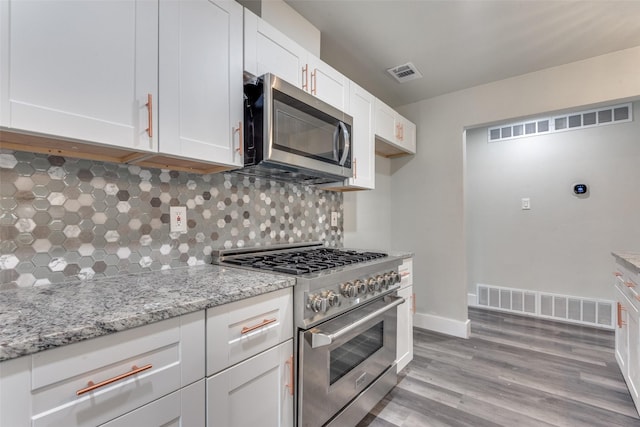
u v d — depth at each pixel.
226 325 1.02
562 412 1.76
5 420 0.61
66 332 0.68
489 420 1.69
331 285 1.39
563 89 2.45
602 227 3.19
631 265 1.80
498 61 2.41
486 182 3.85
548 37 2.09
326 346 1.38
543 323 3.28
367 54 2.30
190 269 1.44
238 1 1.68
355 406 1.56
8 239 1.02
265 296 1.16
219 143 1.31
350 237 2.81
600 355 2.50
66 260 1.13
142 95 1.06
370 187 2.35
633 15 1.85
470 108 2.90
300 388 1.26
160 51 1.11
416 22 1.93
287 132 1.49
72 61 0.91
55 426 0.67
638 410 1.69
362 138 2.27
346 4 1.77
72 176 1.15
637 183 3.04
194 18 1.22
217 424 0.99
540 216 3.51
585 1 1.74
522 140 3.62
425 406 1.81
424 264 3.16
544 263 3.48
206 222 1.60
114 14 1.00
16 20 0.81
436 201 3.11
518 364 2.34
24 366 0.64
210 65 1.28
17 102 0.81
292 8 1.80
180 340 0.90
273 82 1.41
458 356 2.48
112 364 0.76
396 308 1.97
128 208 1.30
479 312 3.66
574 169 3.33
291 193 2.14
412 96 3.09
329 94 1.93
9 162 1.02
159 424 0.85
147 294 0.99
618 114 3.13
